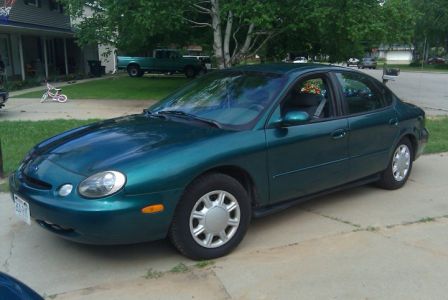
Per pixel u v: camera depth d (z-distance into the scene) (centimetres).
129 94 1878
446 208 529
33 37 2659
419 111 618
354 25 1426
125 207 343
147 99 1708
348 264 388
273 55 2133
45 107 1453
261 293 344
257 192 421
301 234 450
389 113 555
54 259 397
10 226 467
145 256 400
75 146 399
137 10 1503
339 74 514
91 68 3130
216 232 390
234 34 1703
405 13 1561
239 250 413
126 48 2052
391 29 1545
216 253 393
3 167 642
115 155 369
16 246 423
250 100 449
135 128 428
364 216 500
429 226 474
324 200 551
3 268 383
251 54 1728
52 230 367
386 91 577
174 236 377
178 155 369
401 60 9181
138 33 1689
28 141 849
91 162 366
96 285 356
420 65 6775
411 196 570
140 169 352
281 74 470
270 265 385
